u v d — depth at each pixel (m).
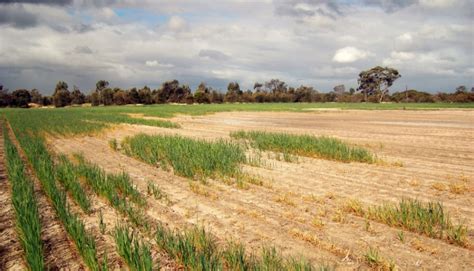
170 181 10.57
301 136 17.42
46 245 6.11
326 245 5.96
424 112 49.44
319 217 7.29
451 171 11.51
